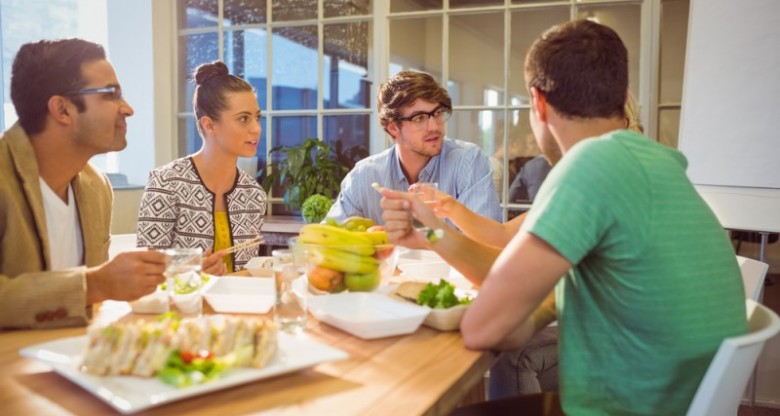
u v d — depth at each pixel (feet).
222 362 3.02
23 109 4.66
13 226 4.42
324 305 4.21
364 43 12.18
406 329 3.97
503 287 3.52
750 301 4.35
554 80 3.93
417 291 4.56
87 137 4.78
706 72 9.20
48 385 3.02
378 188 4.71
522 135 11.33
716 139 9.11
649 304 3.53
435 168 7.69
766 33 8.80
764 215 8.77
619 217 3.41
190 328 3.14
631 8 10.74
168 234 7.46
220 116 7.53
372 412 2.74
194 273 4.12
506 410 4.48
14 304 3.91
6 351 3.54
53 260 4.96
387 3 11.97
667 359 3.59
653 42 10.64
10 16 12.64
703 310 3.56
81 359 3.05
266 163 12.92
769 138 8.77
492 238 6.13
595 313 3.74
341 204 8.00
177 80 13.28
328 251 4.34
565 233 3.36
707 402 3.21
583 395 3.79
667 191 3.56
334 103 12.48
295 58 12.65
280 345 3.45
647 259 3.48
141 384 2.88
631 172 3.47
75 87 4.67
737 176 8.95
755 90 8.86
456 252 4.61
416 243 4.71
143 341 3.02
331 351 3.33
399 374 3.25
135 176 13.39
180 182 7.52
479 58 11.51
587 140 3.64
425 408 2.81
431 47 11.78
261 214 8.11
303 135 12.70
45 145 4.77
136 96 13.19
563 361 3.87
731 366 3.20
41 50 4.65
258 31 12.83
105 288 4.09
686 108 9.35
